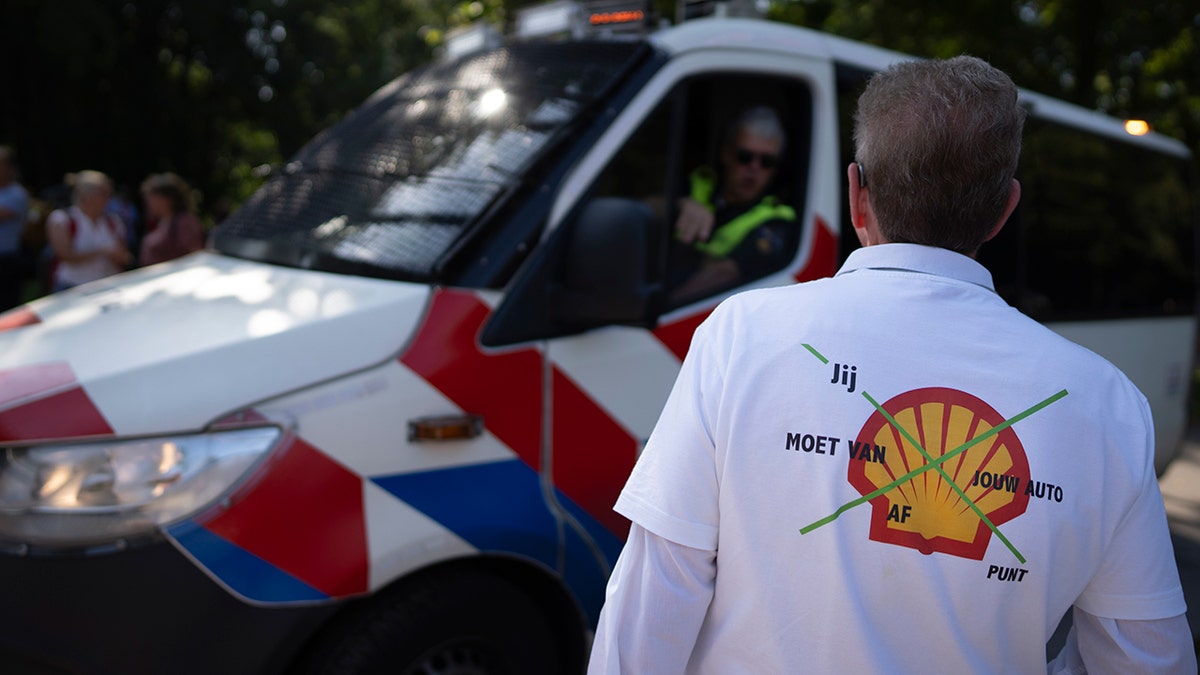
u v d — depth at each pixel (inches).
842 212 129.1
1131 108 534.6
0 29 739.4
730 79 122.1
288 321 94.5
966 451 45.0
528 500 98.8
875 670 44.2
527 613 100.7
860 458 45.0
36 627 82.8
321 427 89.4
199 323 97.1
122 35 823.1
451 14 501.7
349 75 1010.7
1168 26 448.8
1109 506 45.8
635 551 48.8
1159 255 204.4
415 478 93.1
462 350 96.7
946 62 50.1
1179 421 207.8
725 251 119.6
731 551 46.6
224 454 86.0
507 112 115.5
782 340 47.4
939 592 44.3
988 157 48.0
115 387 86.1
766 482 45.8
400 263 101.7
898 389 45.7
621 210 98.1
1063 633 66.1
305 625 86.9
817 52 130.5
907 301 47.8
